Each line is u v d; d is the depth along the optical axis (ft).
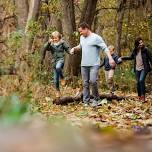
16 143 4.96
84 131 6.30
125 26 98.63
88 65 42.96
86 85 43.60
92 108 40.37
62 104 44.70
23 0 84.74
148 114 34.37
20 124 6.20
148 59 53.06
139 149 5.48
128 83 78.84
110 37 120.06
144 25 95.96
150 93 74.49
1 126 5.95
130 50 100.83
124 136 6.28
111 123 25.62
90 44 42.65
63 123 6.92
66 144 5.15
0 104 10.59
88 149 5.19
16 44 55.36
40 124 6.47
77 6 110.01
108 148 5.36
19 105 9.66
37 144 4.97
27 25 67.77
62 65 46.88
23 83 39.09
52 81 58.44
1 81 37.93
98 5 115.24
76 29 91.66
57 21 98.73
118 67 82.38
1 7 109.09
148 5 96.07
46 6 90.84
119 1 94.94
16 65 49.16
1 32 107.45
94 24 118.62
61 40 47.06
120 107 42.01
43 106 40.45
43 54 48.14
